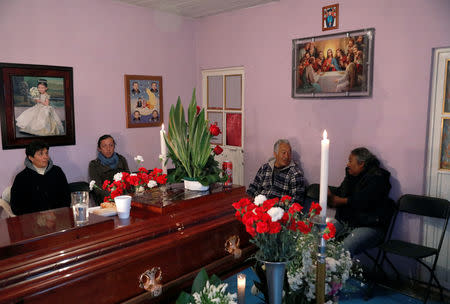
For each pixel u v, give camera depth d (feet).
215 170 7.29
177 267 5.86
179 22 15.05
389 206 10.09
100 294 4.85
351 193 10.57
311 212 4.43
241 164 14.80
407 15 9.75
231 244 6.84
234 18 14.14
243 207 4.64
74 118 12.18
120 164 12.83
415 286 10.21
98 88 12.76
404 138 10.14
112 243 5.04
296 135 12.67
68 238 4.84
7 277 4.12
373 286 9.48
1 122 10.59
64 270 4.49
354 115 11.10
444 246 9.86
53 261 4.48
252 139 14.10
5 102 10.64
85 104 12.46
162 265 5.61
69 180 12.27
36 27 11.08
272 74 13.12
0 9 10.32
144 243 5.37
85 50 12.28
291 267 4.97
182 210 6.23
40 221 5.24
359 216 10.16
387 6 10.07
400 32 9.92
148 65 14.16
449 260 9.80
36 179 10.29
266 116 13.52
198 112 7.07
